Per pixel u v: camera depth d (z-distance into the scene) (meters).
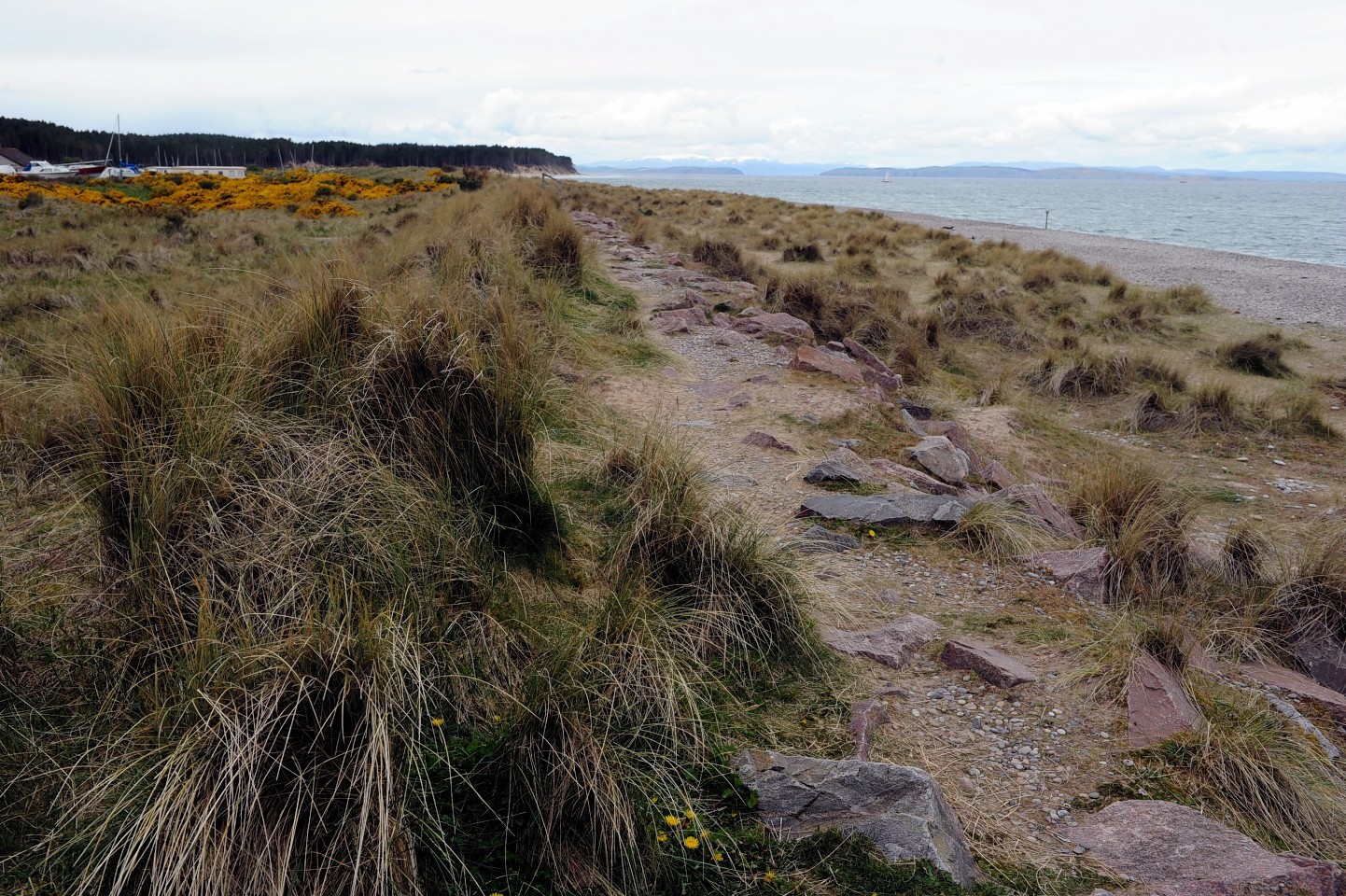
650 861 2.53
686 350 9.77
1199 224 56.75
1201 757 3.22
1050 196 136.00
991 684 3.73
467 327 4.52
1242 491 7.89
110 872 2.25
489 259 9.44
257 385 3.92
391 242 13.38
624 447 5.33
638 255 17.58
